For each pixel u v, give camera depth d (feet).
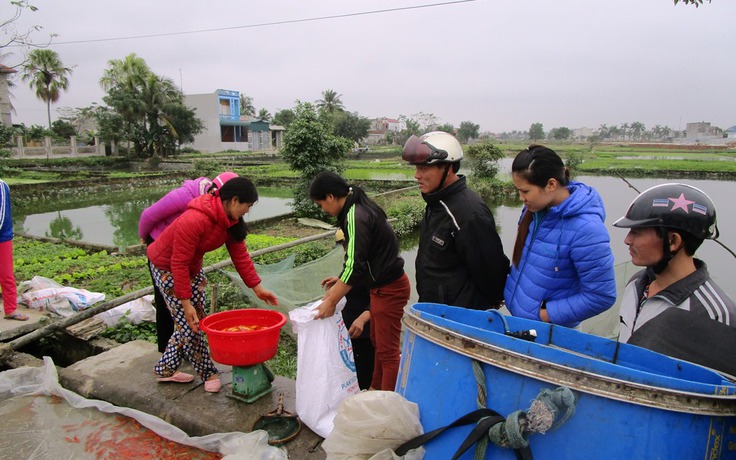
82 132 176.24
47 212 65.26
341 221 10.73
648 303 6.55
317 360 9.69
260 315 11.32
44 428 10.36
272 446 9.12
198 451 9.57
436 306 6.88
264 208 68.59
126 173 107.76
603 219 8.13
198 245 10.87
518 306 8.73
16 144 120.98
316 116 52.60
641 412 4.72
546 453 4.99
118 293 23.84
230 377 12.30
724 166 121.49
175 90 140.77
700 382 5.33
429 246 9.61
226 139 202.80
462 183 9.34
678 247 6.18
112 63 134.92
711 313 6.02
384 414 5.97
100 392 11.76
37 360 14.73
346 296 12.95
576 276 8.29
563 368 4.88
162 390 11.55
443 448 5.62
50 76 141.79
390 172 114.73
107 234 50.29
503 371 5.21
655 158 161.07
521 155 8.18
